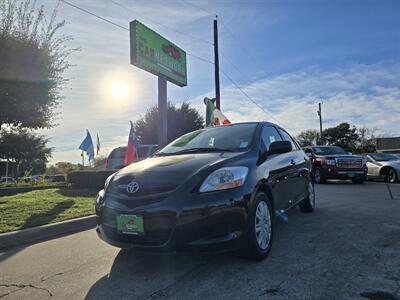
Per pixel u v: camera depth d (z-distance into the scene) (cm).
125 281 309
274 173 405
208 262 348
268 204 374
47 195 917
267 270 320
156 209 300
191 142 458
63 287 301
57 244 453
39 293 290
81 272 339
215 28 1911
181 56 1400
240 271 319
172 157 391
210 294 272
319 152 1371
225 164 336
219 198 307
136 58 1082
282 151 417
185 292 278
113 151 1299
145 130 3092
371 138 6256
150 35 1175
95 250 417
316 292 269
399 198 808
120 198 326
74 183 1175
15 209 661
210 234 300
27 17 814
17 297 283
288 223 524
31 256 400
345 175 1246
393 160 1419
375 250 374
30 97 812
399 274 303
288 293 269
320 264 333
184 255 372
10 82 771
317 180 1317
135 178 332
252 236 329
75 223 554
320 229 480
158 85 1241
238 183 325
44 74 820
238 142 416
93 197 859
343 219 550
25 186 1286
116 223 320
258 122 480
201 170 323
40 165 4778
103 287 297
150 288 290
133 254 391
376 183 1333
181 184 310
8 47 762
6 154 4047
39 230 495
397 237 428
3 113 800
